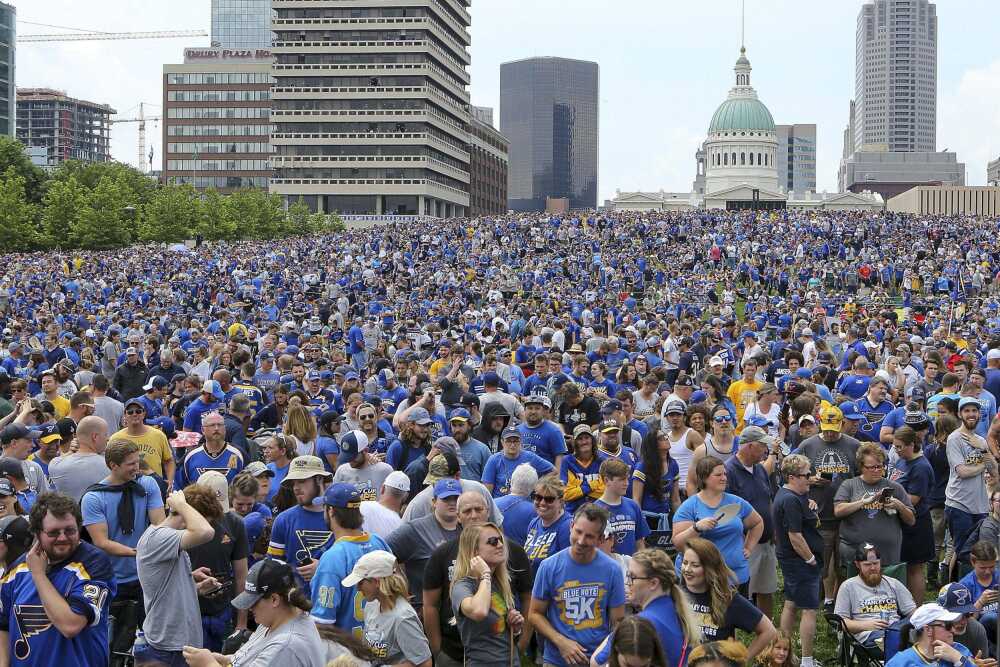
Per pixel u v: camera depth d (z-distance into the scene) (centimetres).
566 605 1005
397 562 1089
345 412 1909
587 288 6259
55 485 1269
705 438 1582
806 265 6938
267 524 1291
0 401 1842
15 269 7206
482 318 4541
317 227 15850
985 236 8100
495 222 9700
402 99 17775
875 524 1359
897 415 1742
